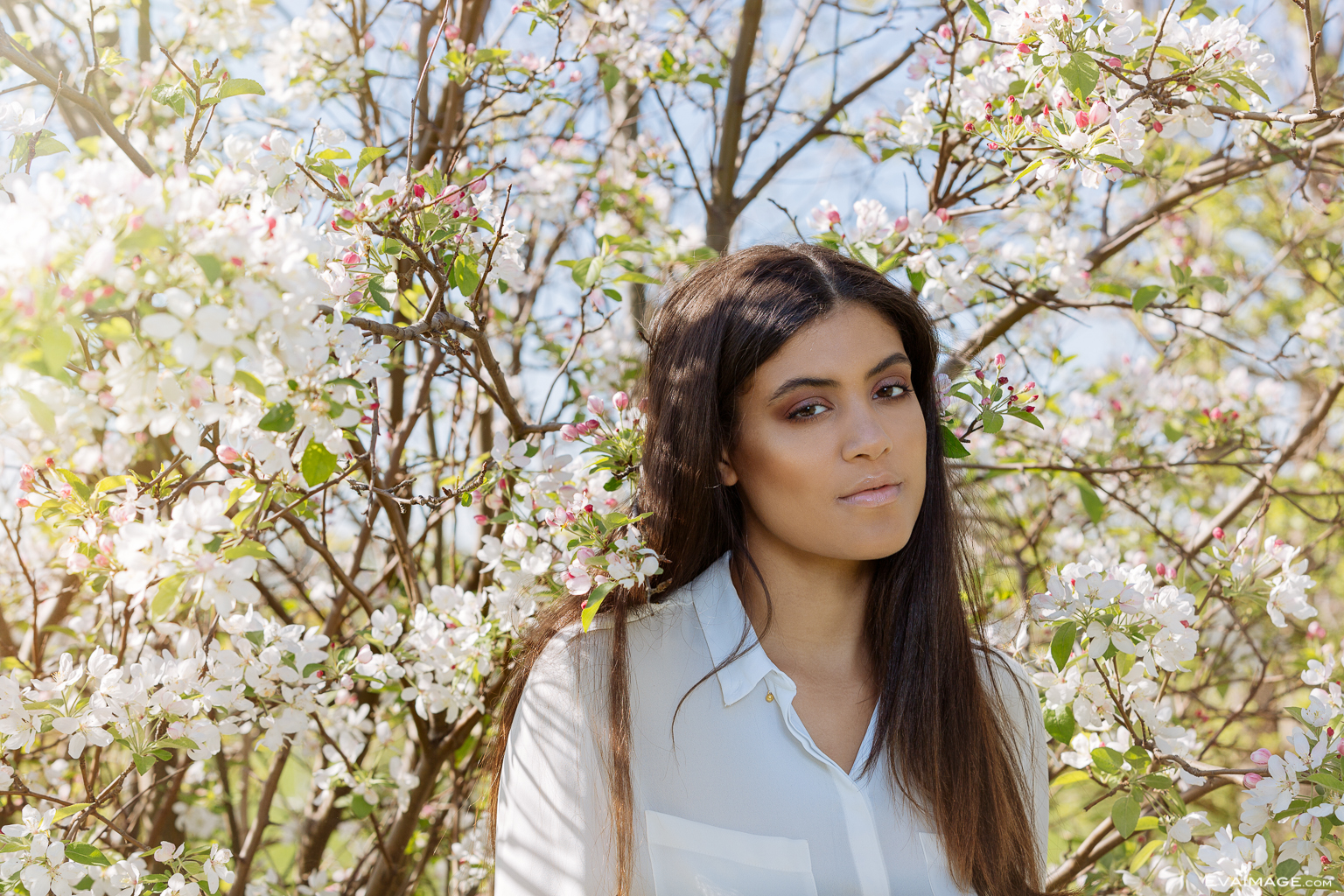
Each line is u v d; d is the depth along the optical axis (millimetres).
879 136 2262
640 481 1368
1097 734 1604
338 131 1453
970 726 1302
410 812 2074
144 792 1623
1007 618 1804
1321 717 1373
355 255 1421
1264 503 2188
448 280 1539
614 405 1471
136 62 2174
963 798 1247
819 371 1170
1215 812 2689
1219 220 4098
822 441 1167
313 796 2393
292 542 2535
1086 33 1499
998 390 1538
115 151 1466
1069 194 2371
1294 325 3764
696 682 1228
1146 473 2750
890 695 1275
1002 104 1809
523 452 1688
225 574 1037
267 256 896
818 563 1272
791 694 1211
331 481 1350
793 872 1143
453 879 2303
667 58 2598
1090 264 2191
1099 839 1950
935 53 2102
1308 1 1534
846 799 1178
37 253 813
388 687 1893
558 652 1272
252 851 1942
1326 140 1940
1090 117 1465
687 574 1322
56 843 1272
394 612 1817
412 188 1481
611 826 1151
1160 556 2758
